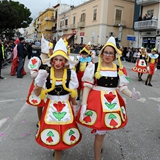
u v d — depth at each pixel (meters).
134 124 5.16
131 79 12.20
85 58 6.67
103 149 3.91
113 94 3.24
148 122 5.35
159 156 3.77
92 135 4.46
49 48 4.10
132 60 24.05
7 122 4.87
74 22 42.97
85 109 3.11
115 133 4.61
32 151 3.71
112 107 3.14
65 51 3.08
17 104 6.23
